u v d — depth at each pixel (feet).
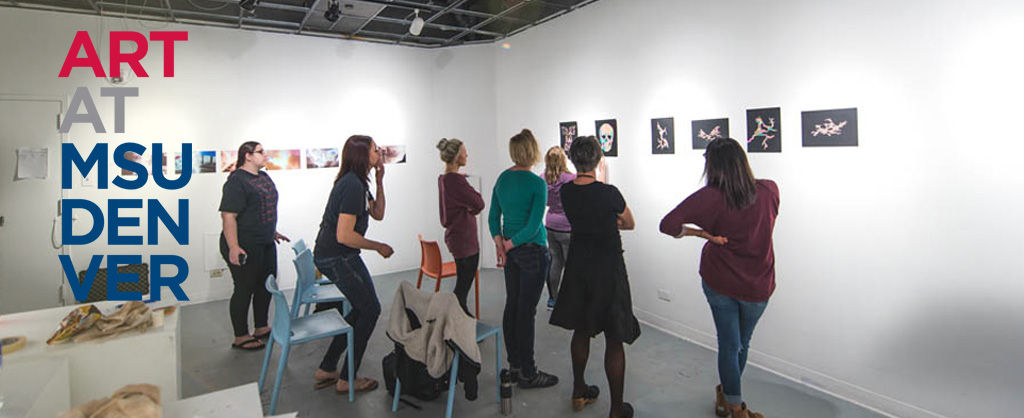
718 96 11.79
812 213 10.10
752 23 10.97
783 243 10.66
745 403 9.30
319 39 19.33
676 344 12.73
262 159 12.85
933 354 8.49
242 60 17.94
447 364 8.66
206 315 15.80
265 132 18.43
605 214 8.34
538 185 9.48
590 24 15.83
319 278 14.70
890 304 9.00
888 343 9.06
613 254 8.39
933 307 8.45
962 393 8.18
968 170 7.93
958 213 8.09
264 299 13.25
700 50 12.18
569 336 13.35
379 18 18.06
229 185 12.23
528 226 9.37
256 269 12.80
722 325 8.35
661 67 13.32
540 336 13.35
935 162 8.30
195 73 17.19
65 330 6.73
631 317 8.50
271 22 17.80
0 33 14.74
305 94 19.13
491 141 21.26
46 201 15.46
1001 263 7.67
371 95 20.48
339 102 19.83
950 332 8.27
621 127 14.76
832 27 9.55
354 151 9.88
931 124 8.30
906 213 8.70
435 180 22.07
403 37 20.33
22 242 15.24
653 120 13.58
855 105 9.26
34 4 15.07
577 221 8.54
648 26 13.67
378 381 10.75
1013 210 7.52
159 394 4.62
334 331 9.73
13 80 14.92
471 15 18.29
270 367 11.59
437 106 21.79
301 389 10.42
